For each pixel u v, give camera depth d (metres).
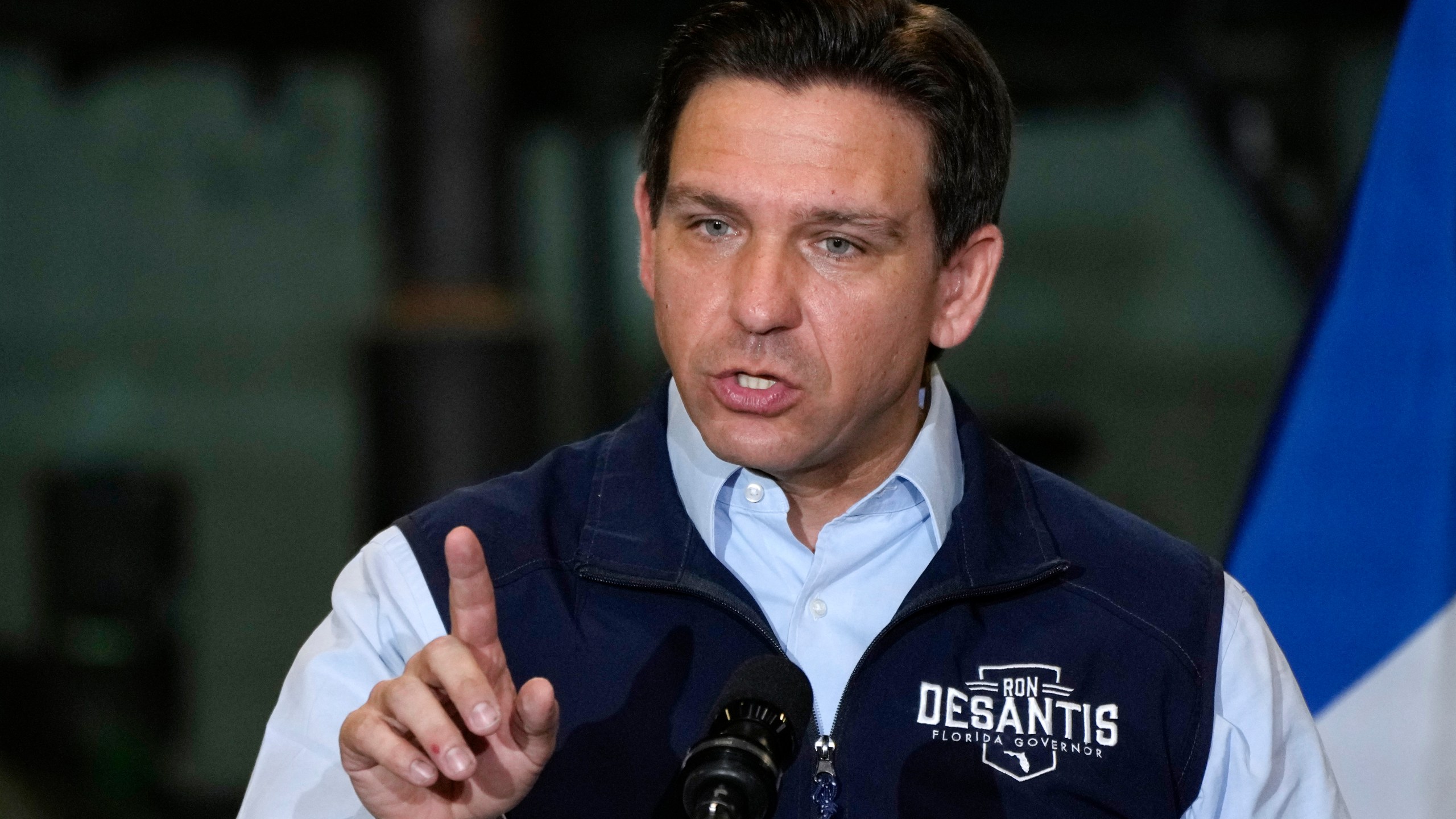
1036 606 5.16
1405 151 5.85
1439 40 5.79
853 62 4.58
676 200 4.69
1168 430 29.19
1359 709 5.88
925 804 4.85
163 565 27.31
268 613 28.80
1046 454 29.09
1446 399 5.81
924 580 5.06
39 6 15.88
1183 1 16.36
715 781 3.72
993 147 5.05
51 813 22.70
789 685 4.11
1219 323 29.00
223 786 27.52
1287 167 16.86
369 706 4.13
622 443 5.40
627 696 4.93
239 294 29.09
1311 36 16.67
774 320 4.49
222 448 29.05
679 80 4.83
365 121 28.45
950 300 5.29
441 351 13.46
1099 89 17.11
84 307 29.06
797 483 5.15
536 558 5.12
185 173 28.84
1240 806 5.14
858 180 4.54
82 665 26.02
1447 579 5.80
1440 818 5.77
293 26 16.36
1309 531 5.96
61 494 27.17
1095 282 29.33
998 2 16.00
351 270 29.02
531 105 17.78
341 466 29.11
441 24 13.79
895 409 5.09
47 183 28.89
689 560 5.04
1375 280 5.90
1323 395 5.97
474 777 4.26
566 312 27.25
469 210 13.84
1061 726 4.96
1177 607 5.23
